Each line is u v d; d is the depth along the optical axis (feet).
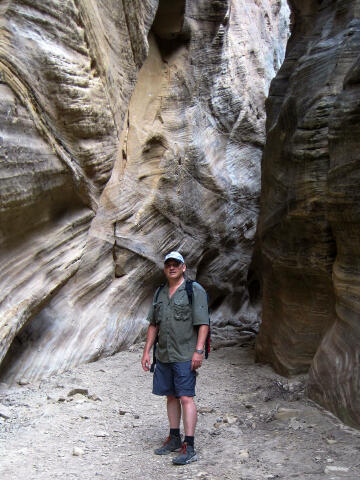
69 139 20.21
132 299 29.84
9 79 16.81
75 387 19.90
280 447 13.84
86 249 26.58
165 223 33.96
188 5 37.73
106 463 13.06
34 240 19.66
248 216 43.65
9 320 17.51
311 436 14.57
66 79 19.11
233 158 43.16
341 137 17.71
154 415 17.25
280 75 27.63
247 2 50.06
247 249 44.01
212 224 39.14
